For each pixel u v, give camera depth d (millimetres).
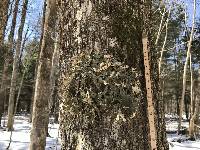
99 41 2436
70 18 2527
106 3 2449
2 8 9297
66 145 2459
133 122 2387
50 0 9359
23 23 20484
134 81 2430
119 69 2408
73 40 2502
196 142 19469
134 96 2412
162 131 2564
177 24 27406
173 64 33000
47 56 9172
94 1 2459
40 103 8977
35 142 8852
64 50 2561
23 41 32125
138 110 2412
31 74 40688
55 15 9383
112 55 2428
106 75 2396
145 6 2564
